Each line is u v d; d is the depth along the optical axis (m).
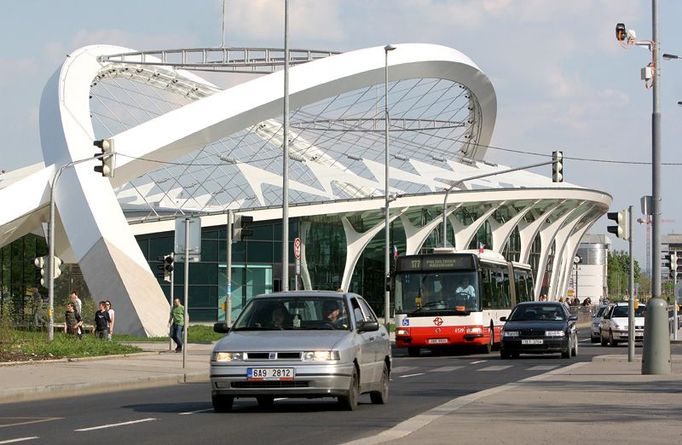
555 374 28.81
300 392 18.48
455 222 95.06
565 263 124.81
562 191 97.62
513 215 99.75
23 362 34.28
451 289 44.84
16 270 85.88
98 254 59.34
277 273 81.44
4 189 62.28
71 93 71.31
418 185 89.75
